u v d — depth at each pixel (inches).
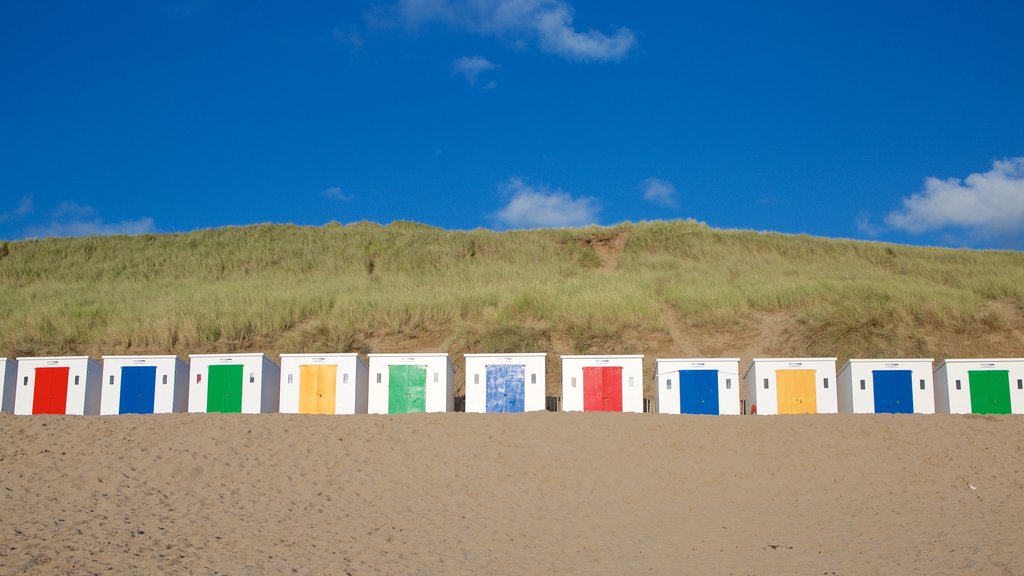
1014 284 1641.2
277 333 1407.5
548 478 701.3
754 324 1419.8
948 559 523.5
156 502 624.1
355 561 530.6
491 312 1450.5
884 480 692.7
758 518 627.8
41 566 474.3
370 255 2169.0
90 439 748.0
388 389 957.2
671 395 954.1
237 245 2269.9
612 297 1482.5
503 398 957.2
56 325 1437.0
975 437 763.4
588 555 554.9
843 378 978.1
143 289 1887.3
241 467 700.7
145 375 985.5
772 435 777.6
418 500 654.5
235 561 516.1
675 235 2233.0
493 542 577.0
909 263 2054.6
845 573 511.2
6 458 697.0
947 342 1355.8
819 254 2142.0
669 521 624.4
